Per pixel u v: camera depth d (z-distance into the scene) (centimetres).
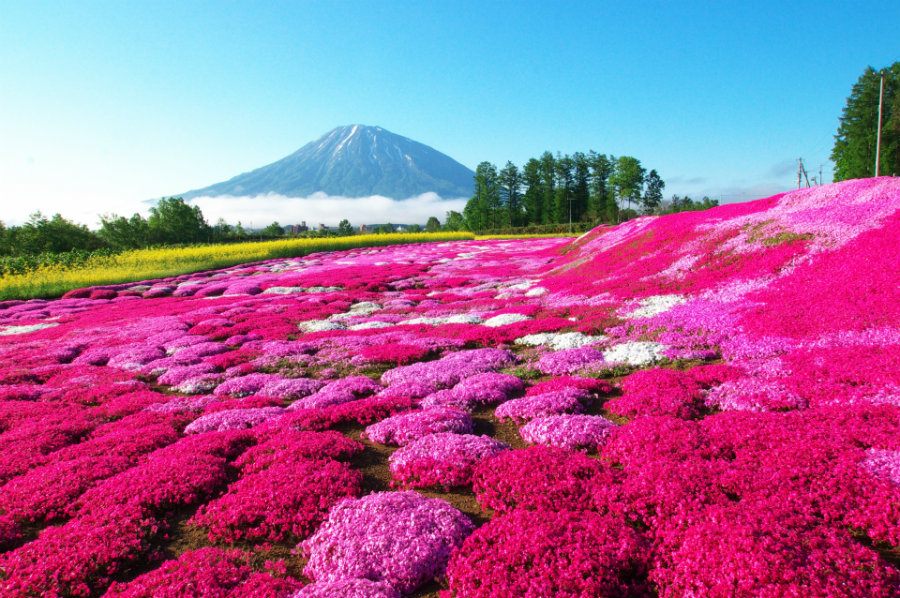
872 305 1359
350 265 5700
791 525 561
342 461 917
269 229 15525
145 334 2319
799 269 1820
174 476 829
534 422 991
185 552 669
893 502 577
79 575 598
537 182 15212
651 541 598
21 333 2562
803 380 1031
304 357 1742
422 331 2052
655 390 1081
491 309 2530
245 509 726
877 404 854
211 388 1485
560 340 1703
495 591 510
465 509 733
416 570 571
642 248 2988
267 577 580
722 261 2217
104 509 742
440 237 11000
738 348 1345
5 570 611
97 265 5594
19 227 8450
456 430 995
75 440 1108
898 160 8750
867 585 462
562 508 664
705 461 737
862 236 1855
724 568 496
